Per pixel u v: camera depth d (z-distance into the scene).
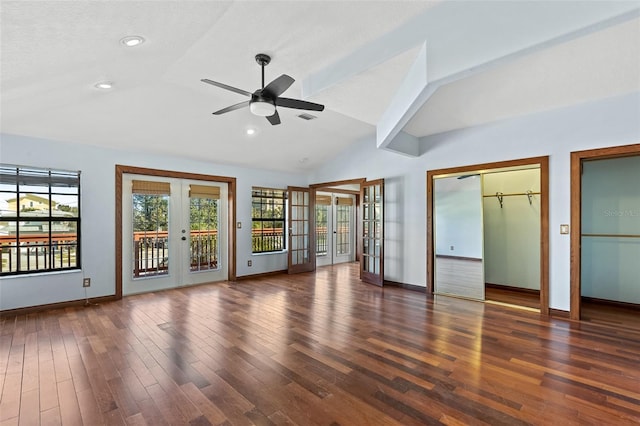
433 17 2.22
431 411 2.03
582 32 1.73
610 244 4.59
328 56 2.87
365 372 2.54
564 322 3.74
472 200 4.88
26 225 4.20
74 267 4.53
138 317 3.95
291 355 2.85
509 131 4.32
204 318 3.91
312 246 7.56
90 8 1.85
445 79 2.20
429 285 5.21
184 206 5.79
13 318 3.90
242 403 2.12
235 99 4.12
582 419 1.95
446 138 4.98
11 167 4.07
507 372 2.53
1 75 2.49
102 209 4.73
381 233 5.77
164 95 3.92
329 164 7.02
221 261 6.32
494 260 5.66
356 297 4.97
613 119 3.55
